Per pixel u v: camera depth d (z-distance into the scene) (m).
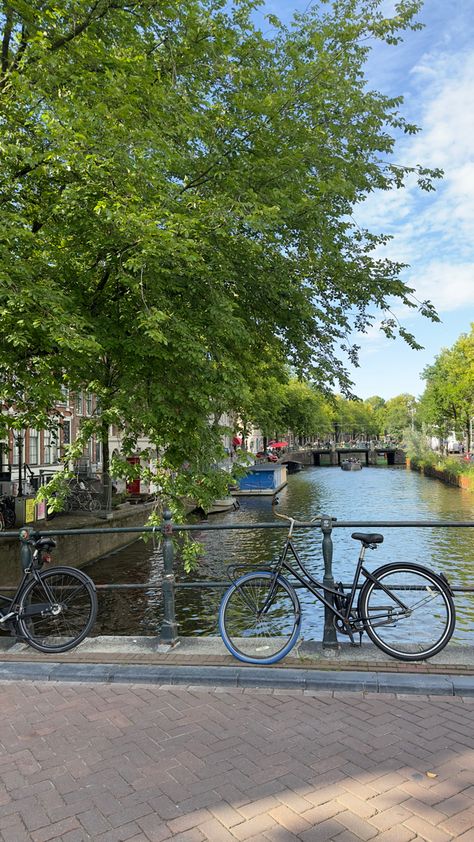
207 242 7.91
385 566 4.67
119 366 8.51
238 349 10.21
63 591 5.17
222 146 8.80
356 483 54.16
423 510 32.81
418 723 3.59
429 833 2.55
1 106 7.59
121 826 2.66
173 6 8.41
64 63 7.48
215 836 2.57
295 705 3.90
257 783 2.97
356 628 4.66
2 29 8.25
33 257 8.02
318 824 2.63
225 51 8.79
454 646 4.84
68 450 8.20
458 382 45.53
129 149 7.12
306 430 48.72
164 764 3.19
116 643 5.11
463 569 17.20
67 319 6.78
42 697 4.18
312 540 22.17
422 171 10.63
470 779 2.96
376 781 2.96
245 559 18.95
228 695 4.11
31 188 8.59
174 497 8.09
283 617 4.67
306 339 11.00
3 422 8.75
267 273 9.38
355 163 10.01
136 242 7.02
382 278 10.73
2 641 5.26
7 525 16.09
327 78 9.18
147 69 8.02
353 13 9.90
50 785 3.01
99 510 20.77
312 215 9.35
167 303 7.96
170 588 5.09
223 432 9.10
